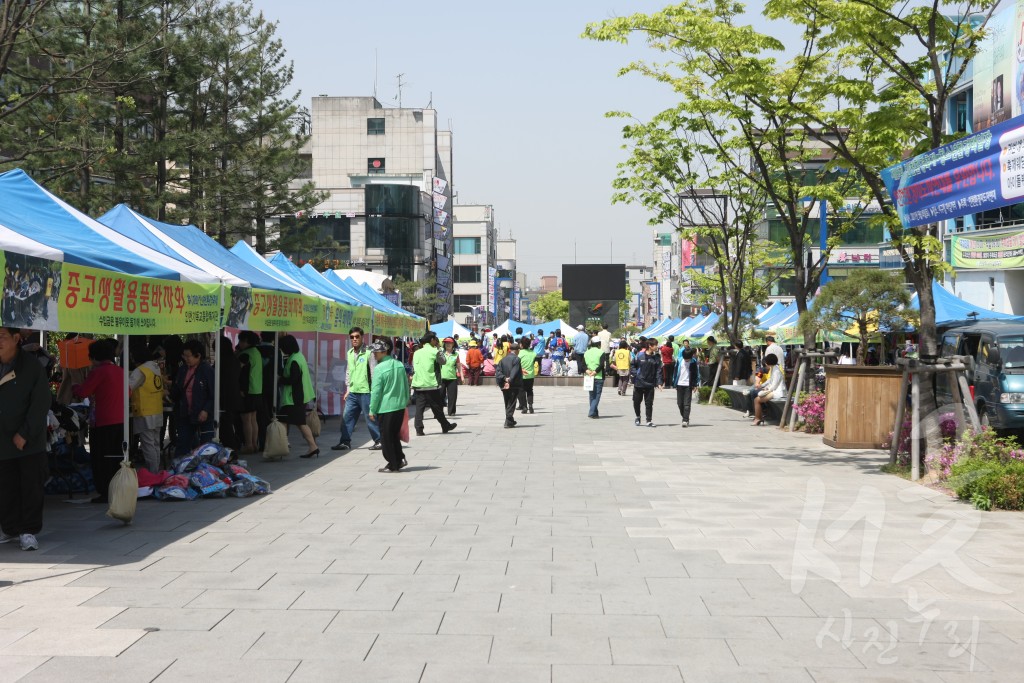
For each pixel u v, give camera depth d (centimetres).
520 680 531
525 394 2719
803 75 1733
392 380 1429
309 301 1728
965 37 1470
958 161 1148
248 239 3950
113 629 625
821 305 2269
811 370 2205
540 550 873
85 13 2441
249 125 3541
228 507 1117
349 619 650
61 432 1211
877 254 5488
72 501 1163
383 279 3481
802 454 1656
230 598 705
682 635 614
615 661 564
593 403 2559
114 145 2533
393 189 8638
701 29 1794
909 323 2314
